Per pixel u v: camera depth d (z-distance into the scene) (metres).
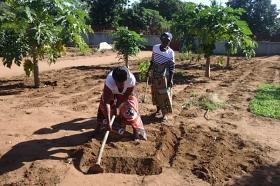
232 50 9.30
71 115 4.75
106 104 3.69
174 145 3.93
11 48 6.31
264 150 3.90
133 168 3.33
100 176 3.15
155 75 4.53
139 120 3.97
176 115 5.00
